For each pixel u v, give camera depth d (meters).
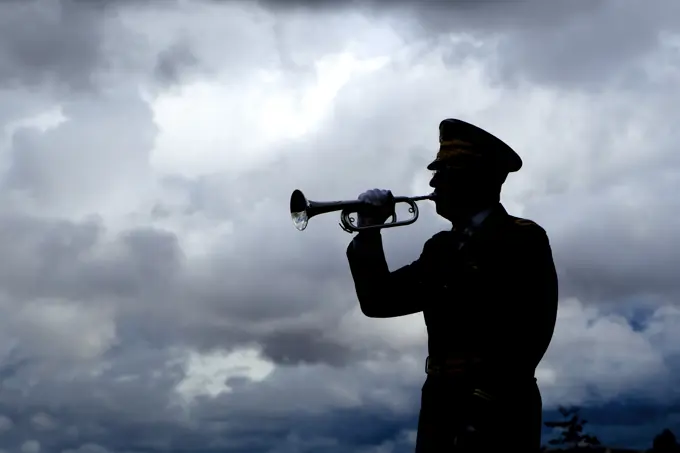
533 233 4.56
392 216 4.80
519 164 4.68
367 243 4.76
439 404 4.54
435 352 4.61
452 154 4.62
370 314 4.74
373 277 4.71
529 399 4.46
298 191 4.78
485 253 4.52
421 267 4.74
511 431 4.40
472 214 4.63
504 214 4.64
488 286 4.49
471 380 4.46
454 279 4.56
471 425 4.39
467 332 4.51
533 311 4.48
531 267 4.50
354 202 4.77
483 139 4.62
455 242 4.64
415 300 4.71
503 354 4.46
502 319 4.48
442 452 4.50
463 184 4.62
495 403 4.40
